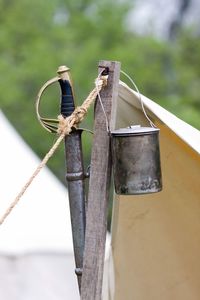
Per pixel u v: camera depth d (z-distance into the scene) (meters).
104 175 3.85
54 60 22.11
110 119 3.85
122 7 24.28
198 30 26.89
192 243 4.28
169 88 23.81
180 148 4.09
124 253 4.41
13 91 21.84
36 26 23.36
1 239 7.99
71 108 3.95
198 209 4.22
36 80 21.94
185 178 4.19
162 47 23.45
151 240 4.34
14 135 8.99
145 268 4.38
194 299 4.34
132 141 3.78
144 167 3.78
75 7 24.98
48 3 23.64
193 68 24.73
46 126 3.95
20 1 23.55
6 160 8.55
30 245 7.97
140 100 4.01
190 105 22.41
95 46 22.22
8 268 7.87
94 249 3.84
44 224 8.14
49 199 8.38
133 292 4.43
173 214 4.27
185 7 32.91
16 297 7.80
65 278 8.00
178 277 4.34
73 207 3.96
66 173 3.98
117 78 3.86
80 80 21.47
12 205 3.82
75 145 3.95
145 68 22.52
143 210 4.32
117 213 4.38
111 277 4.46
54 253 8.01
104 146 3.85
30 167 8.61
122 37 23.78
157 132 3.82
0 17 23.38
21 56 22.59
